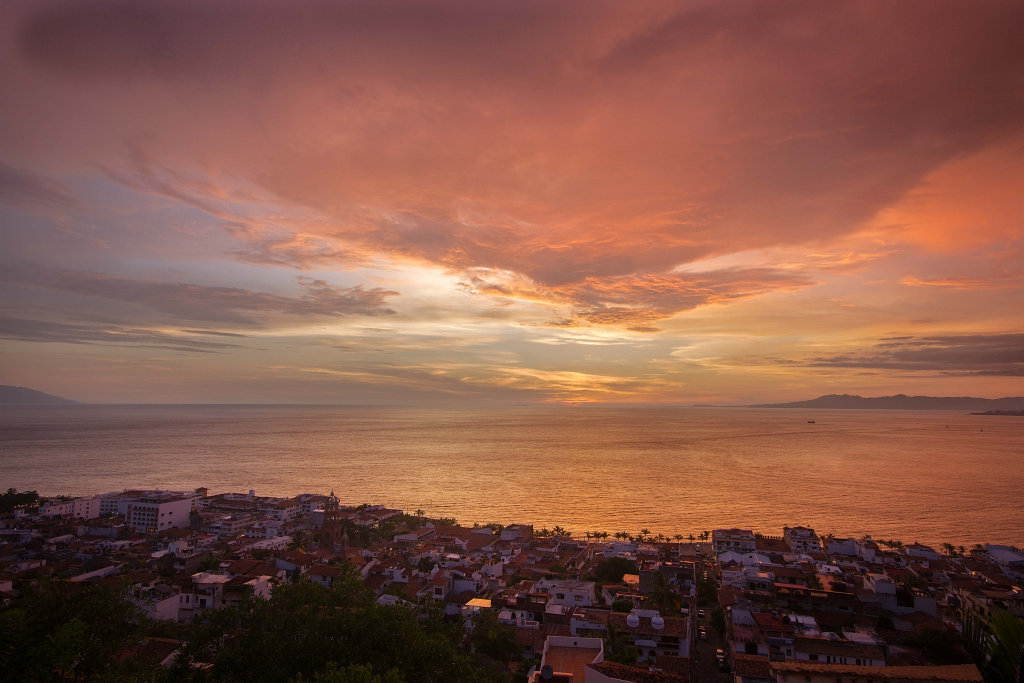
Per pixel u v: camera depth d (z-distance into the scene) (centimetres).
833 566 13488
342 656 4944
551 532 19612
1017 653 2392
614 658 7719
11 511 19188
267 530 18062
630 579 12488
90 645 4862
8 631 4294
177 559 14075
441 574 12488
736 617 9638
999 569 14588
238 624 5884
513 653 8356
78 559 14338
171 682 5241
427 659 5056
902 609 10488
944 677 2538
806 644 8438
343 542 16350
